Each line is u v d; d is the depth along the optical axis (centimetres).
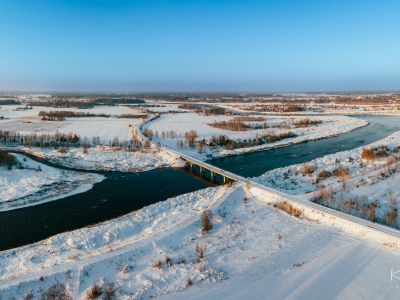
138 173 9900
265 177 8906
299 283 4394
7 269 4672
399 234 5306
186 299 4081
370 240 5375
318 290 4253
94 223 6425
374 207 6481
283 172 9288
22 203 7350
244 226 6003
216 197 7394
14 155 10706
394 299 4066
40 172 9319
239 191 7669
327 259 4941
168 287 4303
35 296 4038
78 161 10894
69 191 8150
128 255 4931
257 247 5303
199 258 4953
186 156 11050
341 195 7131
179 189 8469
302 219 6272
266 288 4294
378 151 10625
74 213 6900
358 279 4459
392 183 7800
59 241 5466
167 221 6156
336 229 5822
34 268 4612
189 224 5903
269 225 6059
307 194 7144
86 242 5306
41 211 6988
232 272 4641
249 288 4294
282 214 6519
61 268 4531
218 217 6281
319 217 6166
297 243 5409
